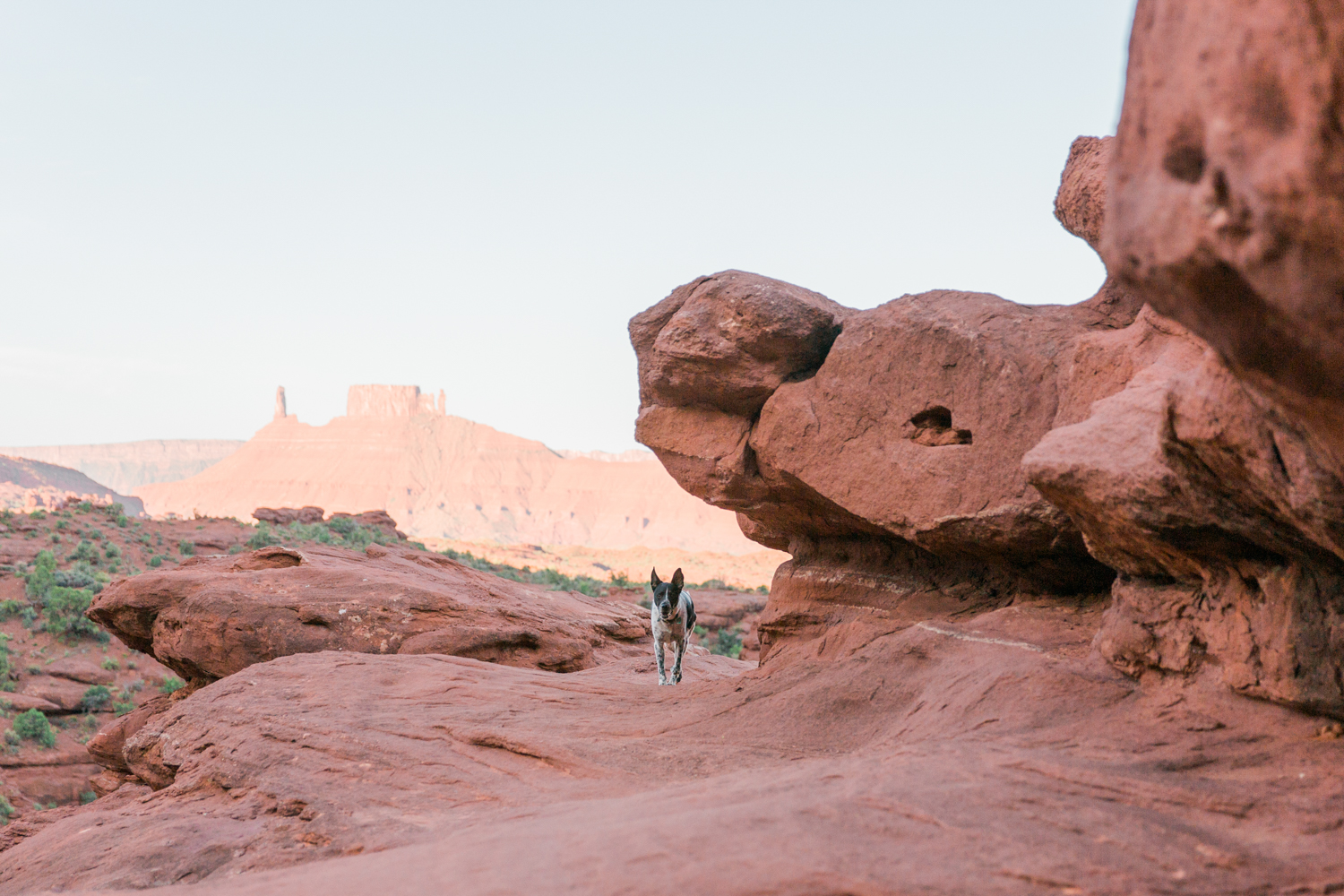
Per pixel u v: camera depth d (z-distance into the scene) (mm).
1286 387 3615
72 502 64750
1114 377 7949
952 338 9500
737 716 8422
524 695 10867
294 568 18047
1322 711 5383
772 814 4508
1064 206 9797
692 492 11906
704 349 10602
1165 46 3395
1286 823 4324
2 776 33312
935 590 10469
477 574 22094
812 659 9867
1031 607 9195
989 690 6844
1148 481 5941
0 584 47625
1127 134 3588
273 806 8000
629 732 8656
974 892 3613
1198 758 5301
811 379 10445
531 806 6773
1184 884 3693
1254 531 5547
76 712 38781
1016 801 4535
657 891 3797
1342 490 4359
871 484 9789
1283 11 2932
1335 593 5379
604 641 21609
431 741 9039
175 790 9523
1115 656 6695
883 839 4156
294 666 12750
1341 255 2900
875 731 7500
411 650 16266
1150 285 3420
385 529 75250
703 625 42406
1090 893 3607
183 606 17219
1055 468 6539
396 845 6398
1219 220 3025
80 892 5957
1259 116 2969
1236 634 5949
